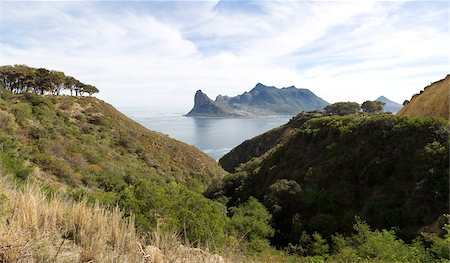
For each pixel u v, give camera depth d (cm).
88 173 2505
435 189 1498
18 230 246
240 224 1599
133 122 5684
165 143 5478
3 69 4966
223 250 363
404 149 1898
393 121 2167
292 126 6725
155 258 266
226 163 7644
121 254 270
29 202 303
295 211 2062
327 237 1627
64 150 2783
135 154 4356
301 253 1471
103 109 5194
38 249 238
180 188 848
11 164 885
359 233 1316
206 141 16050
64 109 4447
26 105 3397
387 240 1041
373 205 1700
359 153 2181
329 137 2625
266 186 2741
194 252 310
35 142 2578
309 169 2366
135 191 721
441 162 1598
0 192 308
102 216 332
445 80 2680
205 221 711
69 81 5956
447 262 723
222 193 3198
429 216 1428
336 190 1998
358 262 934
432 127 1875
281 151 3078
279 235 1878
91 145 3506
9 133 2433
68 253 259
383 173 1892
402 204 1603
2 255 218
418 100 2867
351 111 6462
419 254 855
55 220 299
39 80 5322
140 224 503
